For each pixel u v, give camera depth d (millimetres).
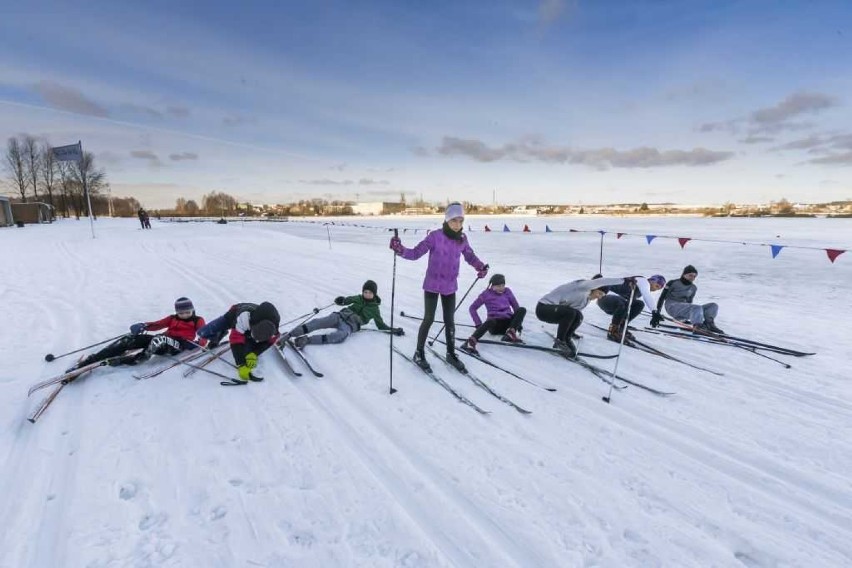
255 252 14758
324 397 3639
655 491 2533
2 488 2430
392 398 3646
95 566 1936
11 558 1964
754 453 2938
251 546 2080
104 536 2111
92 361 3922
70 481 2500
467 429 3174
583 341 5355
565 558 2055
